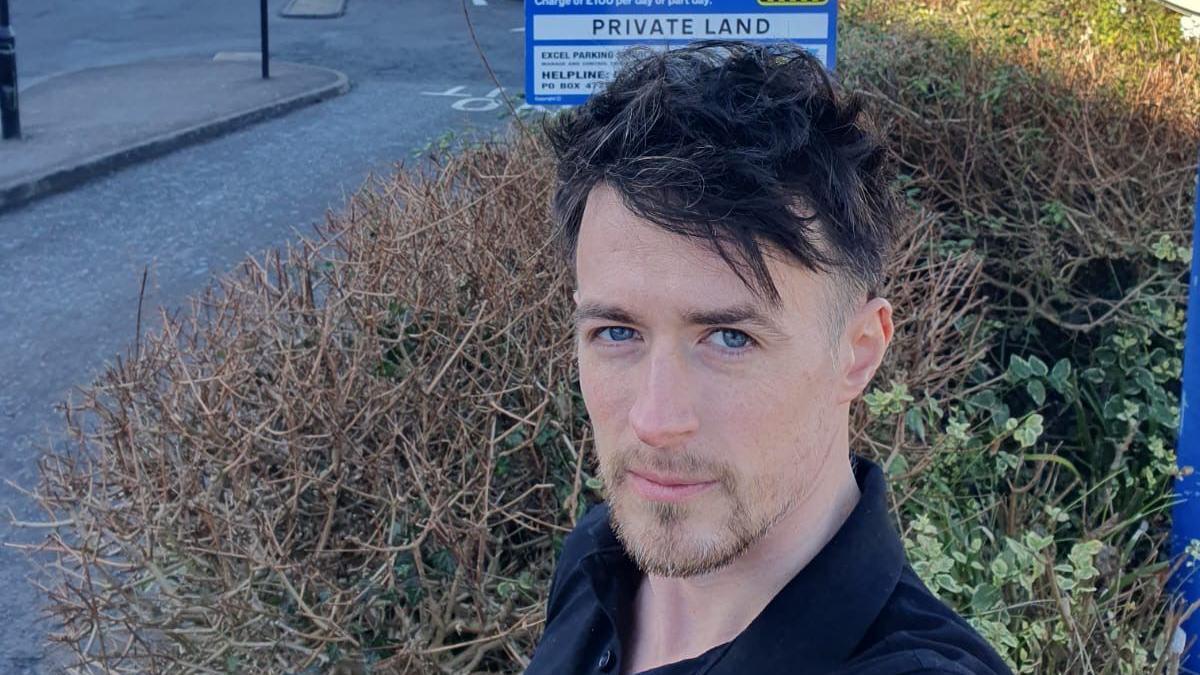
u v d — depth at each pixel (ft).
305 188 28.17
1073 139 14.87
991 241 15.26
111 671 9.09
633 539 4.16
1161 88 15.76
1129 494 12.59
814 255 3.91
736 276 3.83
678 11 12.97
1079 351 14.71
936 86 16.55
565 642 5.12
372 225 12.23
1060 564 10.43
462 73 43.98
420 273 10.78
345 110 37.45
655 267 3.89
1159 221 14.12
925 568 8.35
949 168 15.55
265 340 10.75
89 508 9.62
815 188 3.92
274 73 41.70
